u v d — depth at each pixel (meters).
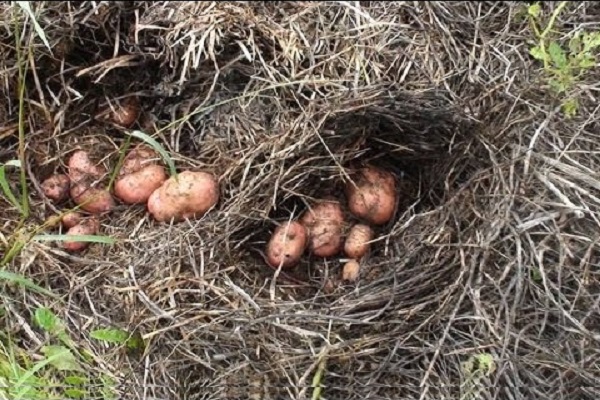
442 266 1.32
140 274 1.33
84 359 1.26
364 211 1.41
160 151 1.33
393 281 1.33
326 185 1.44
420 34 1.53
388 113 1.40
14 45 1.49
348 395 1.25
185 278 1.31
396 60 1.50
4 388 1.20
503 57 1.47
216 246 1.35
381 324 1.28
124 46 1.54
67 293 1.32
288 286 1.38
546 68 1.38
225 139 1.47
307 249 1.41
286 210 1.43
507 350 1.23
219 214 1.38
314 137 1.40
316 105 1.42
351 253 1.39
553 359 1.22
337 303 1.30
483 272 1.28
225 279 1.32
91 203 1.42
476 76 1.45
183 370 1.26
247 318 1.27
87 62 1.54
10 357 1.23
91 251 1.39
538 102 1.40
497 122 1.39
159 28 1.50
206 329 1.26
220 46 1.50
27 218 1.39
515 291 1.25
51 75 1.51
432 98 1.41
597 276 1.27
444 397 1.23
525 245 1.28
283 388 1.24
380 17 1.56
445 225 1.35
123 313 1.30
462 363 1.23
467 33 1.54
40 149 1.47
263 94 1.48
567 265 1.27
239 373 1.25
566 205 1.27
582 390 1.21
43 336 1.28
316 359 1.24
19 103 1.43
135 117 1.53
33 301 1.30
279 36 1.51
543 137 1.35
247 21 1.51
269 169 1.40
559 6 1.45
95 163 1.46
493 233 1.28
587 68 1.41
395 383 1.25
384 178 1.43
